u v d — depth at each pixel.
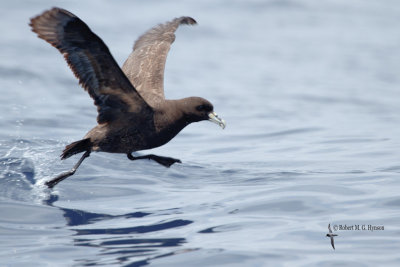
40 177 13.08
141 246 9.48
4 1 34.38
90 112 19.64
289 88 24.39
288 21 36.88
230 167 14.59
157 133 11.92
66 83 22.64
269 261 8.83
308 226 10.21
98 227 10.39
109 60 10.36
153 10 35.53
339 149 16.31
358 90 24.27
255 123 19.66
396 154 15.40
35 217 10.88
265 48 31.12
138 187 12.88
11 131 16.67
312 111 21.25
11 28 29.73
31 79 22.58
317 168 14.30
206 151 16.50
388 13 40.12
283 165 14.77
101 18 33.06
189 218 10.80
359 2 42.81
